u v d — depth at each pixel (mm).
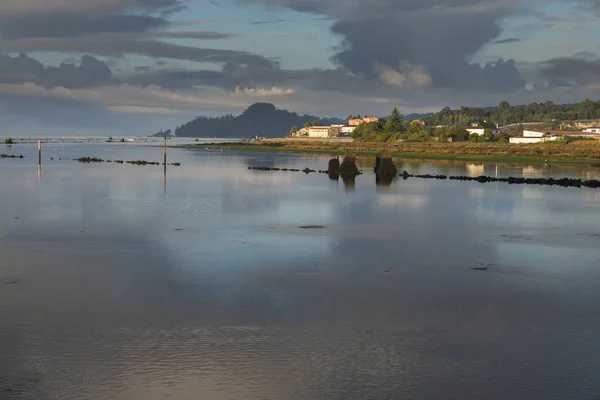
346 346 19406
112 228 41906
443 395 16094
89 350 18891
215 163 130625
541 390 16391
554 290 26438
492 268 30547
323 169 111000
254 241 37219
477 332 20844
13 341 19641
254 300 24375
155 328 20922
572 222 46219
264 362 18078
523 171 106250
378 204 56562
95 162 130250
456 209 53344
